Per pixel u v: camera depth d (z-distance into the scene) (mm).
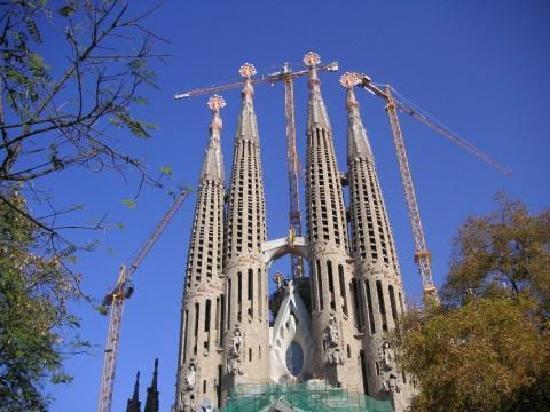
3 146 14180
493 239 41625
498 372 31938
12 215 20469
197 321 92812
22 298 21391
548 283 37156
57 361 22594
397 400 79438
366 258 93188
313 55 121375
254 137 112375
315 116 110500
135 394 103188
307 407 70875
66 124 14445
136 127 15148
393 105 141875
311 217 98938
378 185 102438
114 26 14000
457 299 42281
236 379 84625
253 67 124625
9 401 22078
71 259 19797
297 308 95250
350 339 87125
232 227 100500
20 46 15047
